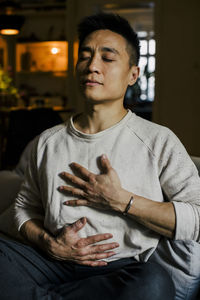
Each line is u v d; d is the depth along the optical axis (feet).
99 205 3.32
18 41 18.66
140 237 3.40
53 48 18.31
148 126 3.60
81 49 3.63
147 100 27.96
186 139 16.02
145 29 31.01
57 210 3.48
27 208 4.00
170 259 3.43
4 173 6.07
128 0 16.22
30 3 17.83
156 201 3.36
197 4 15.17
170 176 3.35
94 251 3.34
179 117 15.99
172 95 15.99
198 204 3.25
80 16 17.25
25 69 19.11
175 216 3.16
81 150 3.57
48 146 3.76
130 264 3.45
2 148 14.46
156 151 3.41
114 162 3.43
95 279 3.18
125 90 3.69
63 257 3.42
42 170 3.69
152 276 3.10
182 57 15.66
